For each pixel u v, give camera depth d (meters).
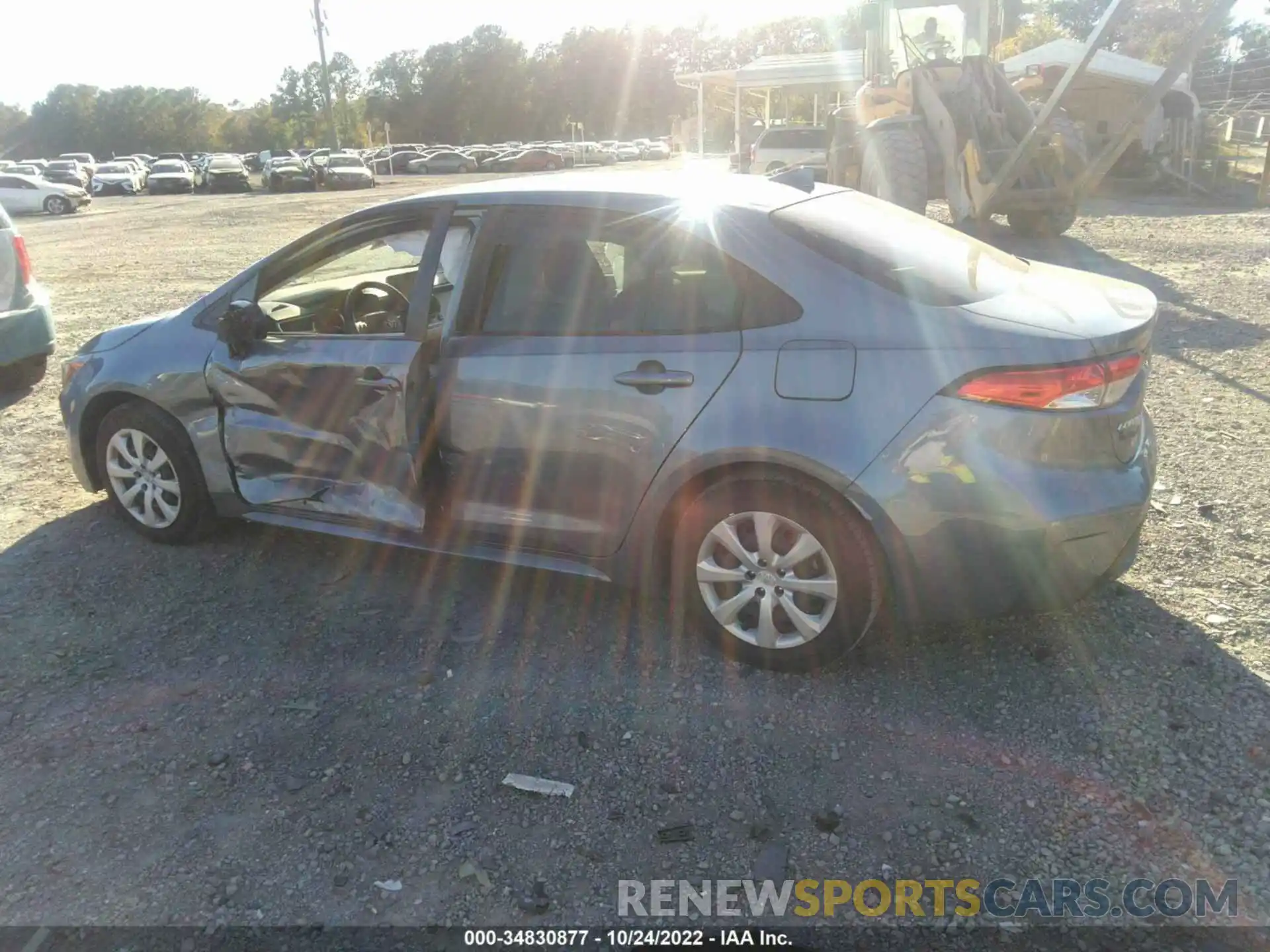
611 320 3.59
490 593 4.24
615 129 101.50
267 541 4.78
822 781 3.02
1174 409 6.13
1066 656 3.59
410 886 2.68
